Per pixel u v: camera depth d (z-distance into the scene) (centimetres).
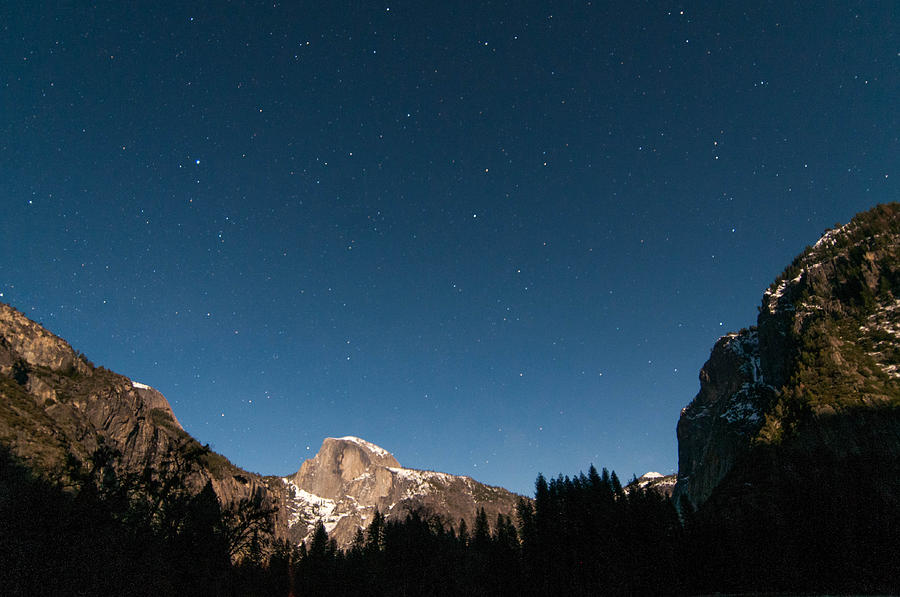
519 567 10150
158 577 4762
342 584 11519
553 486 12044
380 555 12356
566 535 9975
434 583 11044
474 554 12262
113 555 4450
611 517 10119
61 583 3969
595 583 8669
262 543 6938
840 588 7156
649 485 11550
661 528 9600
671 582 8500
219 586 5747
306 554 13125
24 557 3888
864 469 10288
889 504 8662
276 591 11088
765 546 8138
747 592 7794
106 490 5131
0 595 3678
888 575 7050
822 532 7725
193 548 5509
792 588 7494
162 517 5522
